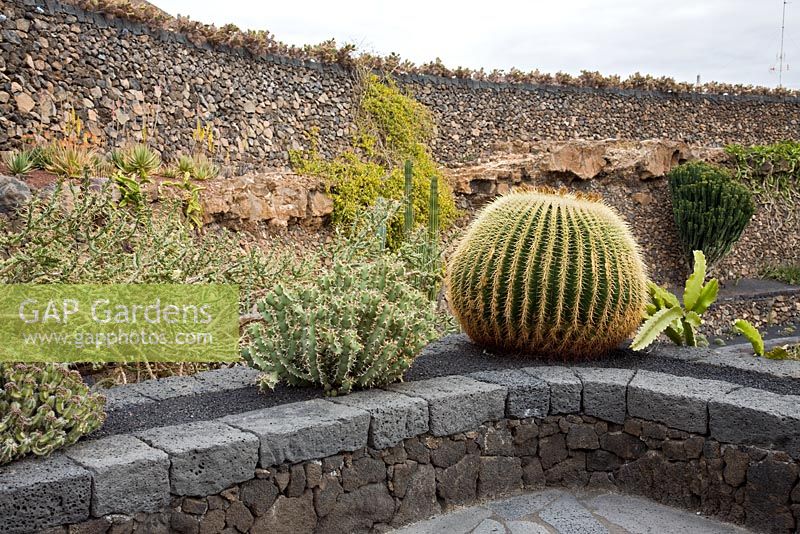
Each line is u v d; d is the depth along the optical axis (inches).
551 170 494.0
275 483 118.3
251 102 420.5
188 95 387.9
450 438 140.1
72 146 317.4
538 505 142.5
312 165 428.8
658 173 529.7
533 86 574.9
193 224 323.0
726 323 489.1
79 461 103.1
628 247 169.8
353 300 142.6
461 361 170.4
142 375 182.2
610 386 149.0
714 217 505.0
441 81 530.3
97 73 343.9
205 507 111.0
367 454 129.0
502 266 166.1
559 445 151.9
